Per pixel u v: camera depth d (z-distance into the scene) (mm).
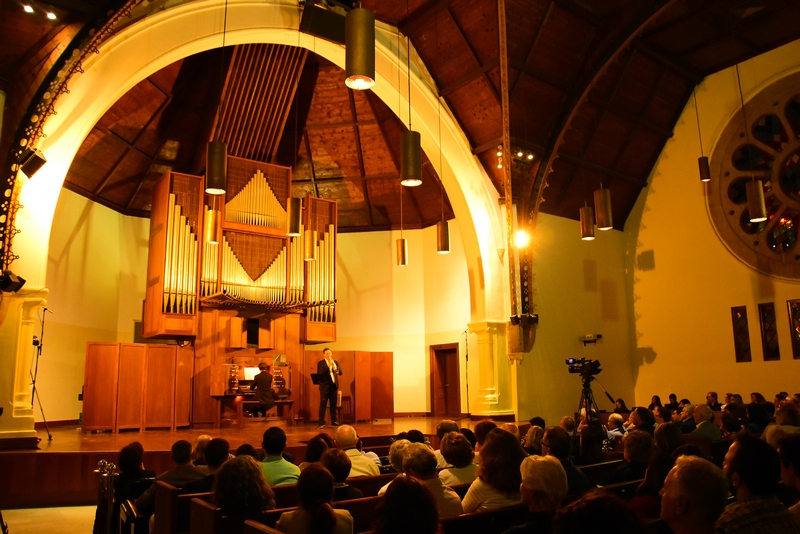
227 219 12641
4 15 7754
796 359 12156
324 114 14641
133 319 14047
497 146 12617
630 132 13883
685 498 2248
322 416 11844
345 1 10961
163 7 9531
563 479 2980
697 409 7730
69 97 8797
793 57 12609
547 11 11094
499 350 12680
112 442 9000
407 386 15883
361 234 16484
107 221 13648
